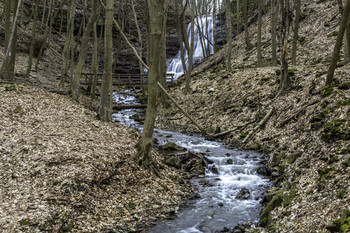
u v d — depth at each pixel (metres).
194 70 29.03
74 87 14.68
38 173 6.67
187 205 7.19
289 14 13.10
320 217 4.68
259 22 18.84
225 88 17.72
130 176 7.85
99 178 7.12
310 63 17.02
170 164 9.80
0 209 5.41
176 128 16.53
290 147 9.62
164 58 20.83
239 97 15.91
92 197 6.54
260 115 13.46
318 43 19.22
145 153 8.61
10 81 14.48
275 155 9.78
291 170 8.05
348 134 7.51
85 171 7.07
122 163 8.13
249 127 13.29
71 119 10.80
